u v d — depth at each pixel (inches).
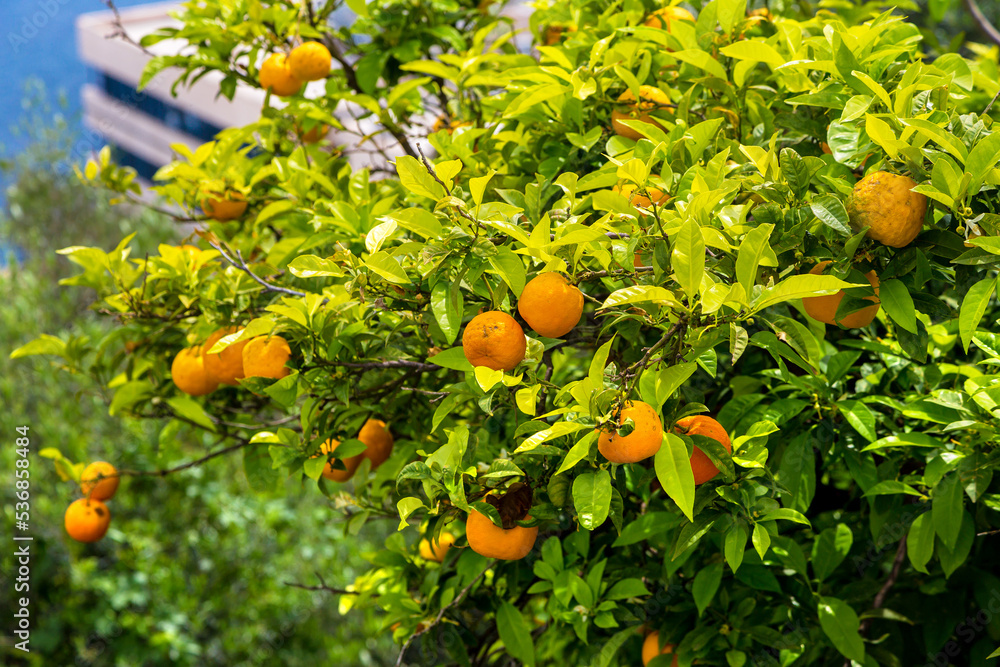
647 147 69.4
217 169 100.6
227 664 201.5
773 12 101.7
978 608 90.3
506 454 64.5
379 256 58.8
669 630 78.5
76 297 231.0
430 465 60.6
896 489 70.1
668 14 91.1
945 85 59.6
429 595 84.0
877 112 63.2
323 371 72.9
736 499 56.9
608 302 49.3
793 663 81.4
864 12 107.0
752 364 86.2
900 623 91.9
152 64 105.5
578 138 76.0
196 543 206.4
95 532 99.6
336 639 211.0
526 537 61.8
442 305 58.2
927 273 55.3
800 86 74.1
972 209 55.6
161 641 191.8
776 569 83.4
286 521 215.3
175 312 93.6
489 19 116.9
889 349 76.6
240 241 104.7
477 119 97.4
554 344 64.9
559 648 105.7
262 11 102.5
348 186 93.0
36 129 247.9
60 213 248.7
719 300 48.9
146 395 100.2
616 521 63.3
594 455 55.1
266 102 105.9
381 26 108.8
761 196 58.4
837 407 72.7
